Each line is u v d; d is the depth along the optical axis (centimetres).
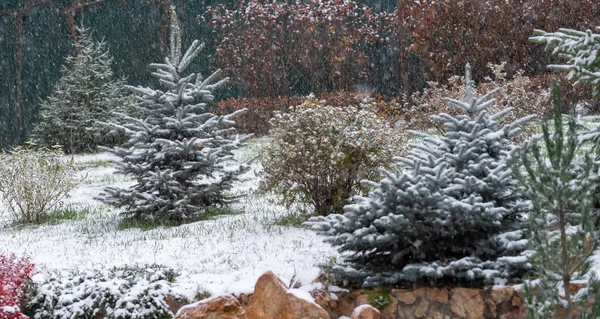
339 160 997
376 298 652
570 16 2331
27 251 982
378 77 2723
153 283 717
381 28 2722
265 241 931
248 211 1197
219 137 1209
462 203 612
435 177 615
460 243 659
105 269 782
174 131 1184
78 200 1491
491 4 2364
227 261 838
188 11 2878
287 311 615
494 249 654
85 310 700
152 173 1130
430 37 2403
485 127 717
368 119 1064
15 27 2703
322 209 1065
